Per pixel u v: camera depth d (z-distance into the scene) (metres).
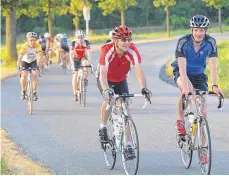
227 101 37.72
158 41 130.25
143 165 21.67
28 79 35.41
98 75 21.42
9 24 80.19
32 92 35.22
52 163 22.34
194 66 20.20
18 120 32.88
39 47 36.31
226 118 31.64
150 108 36.06
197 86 20.67
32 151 24.50
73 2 135.62
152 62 75.81
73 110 36.31
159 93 43.62
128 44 19.75
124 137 19.62
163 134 27.61
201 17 19.34
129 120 19.47
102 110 20.91
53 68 71.56
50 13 111.06
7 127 30.59
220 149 24.11
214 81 19.50
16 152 24.00
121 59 20.30
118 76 20.95
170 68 60.62
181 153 21.39
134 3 144.50
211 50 19.88
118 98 19.95
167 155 23.28
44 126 30.69
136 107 36.53
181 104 20.55
